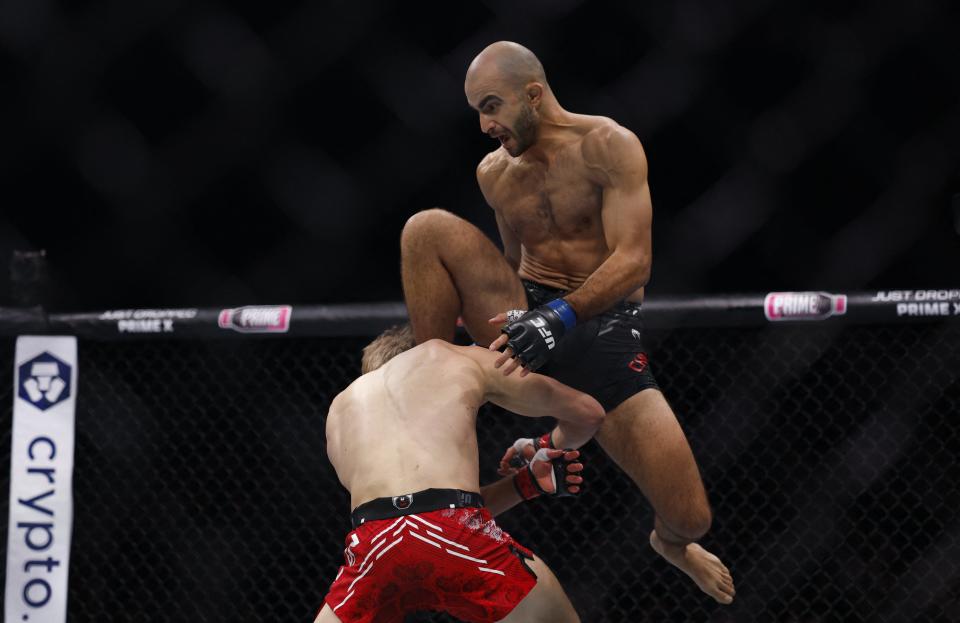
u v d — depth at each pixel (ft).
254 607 46.60
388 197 55.57
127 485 44.37
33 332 39.88
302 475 49.03
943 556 42.24
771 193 53.88
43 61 56.39
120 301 56.85
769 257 54.03
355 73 55.42
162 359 43.70
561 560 47.32
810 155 53.72
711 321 36.83
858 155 53.31
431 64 54.85
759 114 53.78
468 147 54.85
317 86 55.83
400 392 28.86
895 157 53.01
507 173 31.48
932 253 52.75
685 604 47.06
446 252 29.86
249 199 56.59
